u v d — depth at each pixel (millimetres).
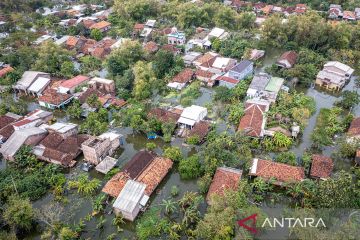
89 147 58688
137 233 47688
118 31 121750
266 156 61312
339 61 98062
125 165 58344
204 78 88625
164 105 78125
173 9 134625
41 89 84812
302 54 97438
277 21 112312
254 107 70188
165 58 91125
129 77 84750
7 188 53156
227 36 114875
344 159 61312
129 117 70125
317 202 48188
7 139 66562
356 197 48500
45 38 113750
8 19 127438
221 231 43406
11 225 47688
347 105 75062
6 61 98562
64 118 77000
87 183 55688
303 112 68188
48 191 55875
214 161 55938
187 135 66375
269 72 92375
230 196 47031
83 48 108375
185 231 47281
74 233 47156
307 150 63188
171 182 57156
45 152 61562
